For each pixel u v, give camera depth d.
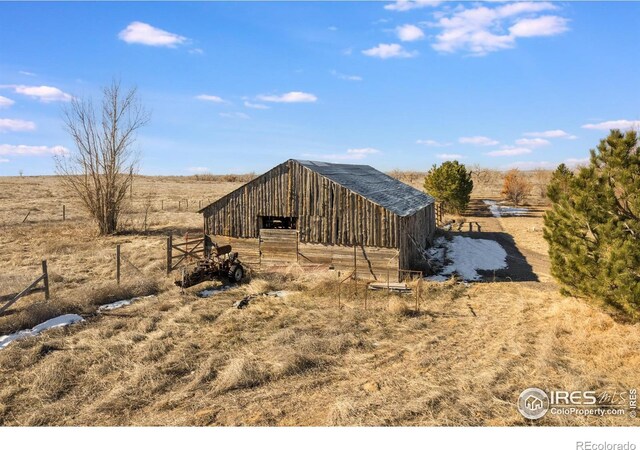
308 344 11.15
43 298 15.28
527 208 48.59
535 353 10.70
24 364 10.33
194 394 9.02
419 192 29.27
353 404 8.27
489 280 18.84
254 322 13.40
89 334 12.17
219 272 18.02
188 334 12.42
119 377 9.78
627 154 11.32
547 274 19.80
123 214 42.00
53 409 8.38
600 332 11.57
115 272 19.80
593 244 11.78
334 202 19.36
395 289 16.38
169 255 19.55
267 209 20.59
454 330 12.59
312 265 19.92
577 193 12.03
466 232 33.06
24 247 26.20
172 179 114.25
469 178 44.06
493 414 7.96
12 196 56.06
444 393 8.72
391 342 11.70
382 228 18.53
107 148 31.50
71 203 50.91
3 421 8.05
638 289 9.98
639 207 10.73
